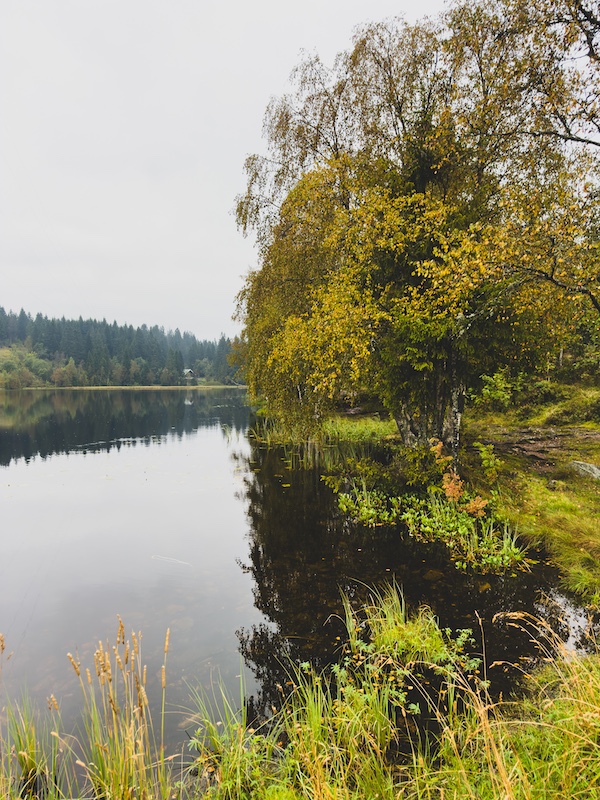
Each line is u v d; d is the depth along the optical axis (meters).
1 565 8.71
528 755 3.16
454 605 6.49
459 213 10.88
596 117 8.12
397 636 5.48
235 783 3.46
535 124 9.58
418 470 11.12
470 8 11.31
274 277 16.34
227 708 4.32
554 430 17.67
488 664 5.01
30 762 3.73
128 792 3.18
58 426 34.50
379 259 11.46
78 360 140.25
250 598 7.10
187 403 66.06
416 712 4.27
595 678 3.52
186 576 8.07
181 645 5.81
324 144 15.02
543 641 5.43
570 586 6.85
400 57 13.10
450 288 9.41
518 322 10.45
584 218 7.95
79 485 15.41
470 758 3.37
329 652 5.52
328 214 13.52
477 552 8.30
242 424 36.12
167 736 4.19
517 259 8.38
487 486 11.31
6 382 103.50
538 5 8.41
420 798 3.07
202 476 16.67
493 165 11.91
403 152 12.61
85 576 8.14
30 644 5.93
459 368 11.14
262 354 17.16
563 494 10.41
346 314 10.55
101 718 4.38
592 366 21.31
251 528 10.70
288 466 18.08
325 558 8.61
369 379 12.19
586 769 2.74
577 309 10.78
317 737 3.80
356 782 3.39
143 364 140.75
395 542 9.27
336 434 21.89
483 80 11.32
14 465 19.02
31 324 153.00
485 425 19.94
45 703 4.69
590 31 7.92
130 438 27.80
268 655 5.54
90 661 5.52
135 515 11.95
